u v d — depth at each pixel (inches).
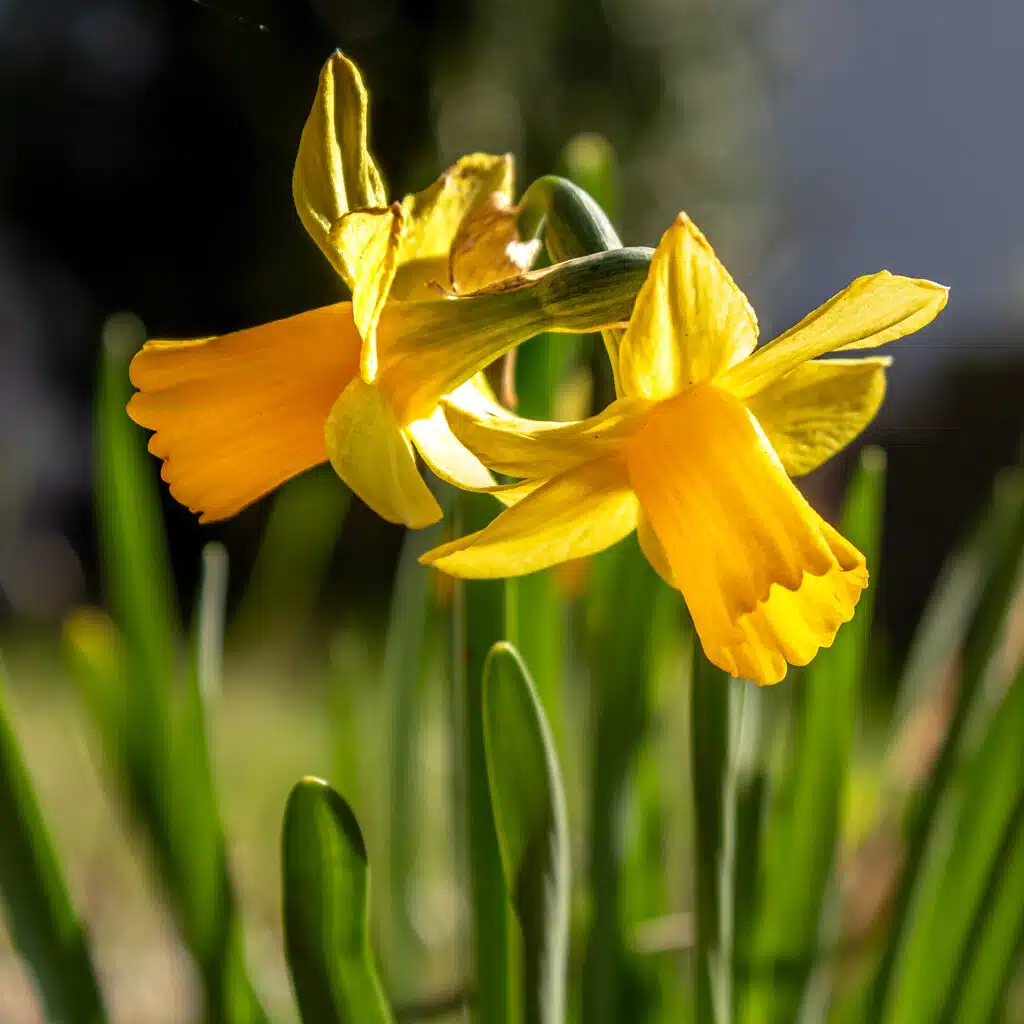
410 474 18.0
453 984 23.0
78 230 124.0
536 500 18.3
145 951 32.3
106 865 34.7
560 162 22.0
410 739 22.3
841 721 21.2
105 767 22.3
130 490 21.4
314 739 43.9
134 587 21.2
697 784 19.4
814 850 21.2
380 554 94.8
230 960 20.6
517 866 19.0
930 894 21.5
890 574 91.5
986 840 21.3
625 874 21.3
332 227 17.8
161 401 18.4
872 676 28.1
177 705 21.7
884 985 20.9
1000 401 92.4
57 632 70.0
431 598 22.4
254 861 34.8
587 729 21.9
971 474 92.1
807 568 18.1
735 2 141.9
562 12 125.7
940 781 20.9
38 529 102.9
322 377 18.4
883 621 84.5
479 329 18.4
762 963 21.2
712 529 18.3
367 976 18.8
